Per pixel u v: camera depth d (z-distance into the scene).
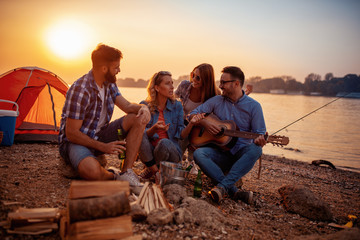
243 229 2.77
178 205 3.02
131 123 3.38
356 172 7.62
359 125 23.38
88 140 3.08
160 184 3.40
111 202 2.12
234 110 3.98
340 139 15.22
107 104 3.52
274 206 3.60
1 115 5.15
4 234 2.14
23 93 6.05
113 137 3.59
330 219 3.29
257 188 4.46
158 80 3.87
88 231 2.01
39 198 2.84
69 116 3.03
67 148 3.18
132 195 2.91
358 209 3.96
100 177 2.95
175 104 4.06
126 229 2.12
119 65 3.30
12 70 6.34
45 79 6.52
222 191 3.34
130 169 3.29
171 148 3.56
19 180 3.31
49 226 2.26
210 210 2.87
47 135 6.12
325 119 29.09
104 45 3.21
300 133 17.61
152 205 2.82
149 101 3.98
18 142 5.71
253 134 3.75
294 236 2.77
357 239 2.39
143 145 3.62
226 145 3.84
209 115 4.05
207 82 4.41
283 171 6.39
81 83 3.12
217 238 2.47
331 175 6.71
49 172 3.74
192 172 4.53
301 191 3.51
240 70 3.94
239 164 3.47
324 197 4.47
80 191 2.18
